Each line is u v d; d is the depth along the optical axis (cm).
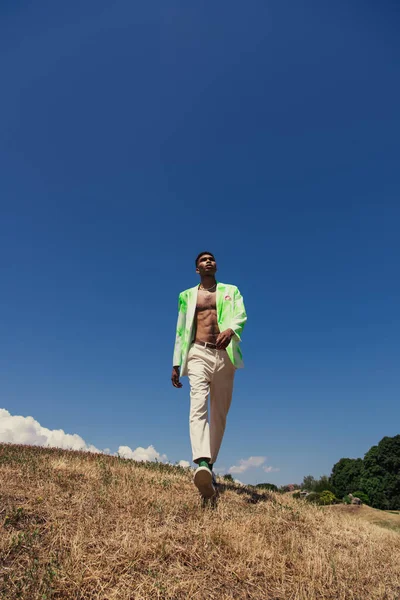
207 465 421
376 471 4322
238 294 505
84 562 264
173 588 254
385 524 1561
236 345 487
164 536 319
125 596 239
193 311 505
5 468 470
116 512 364
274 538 372
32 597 222
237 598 263
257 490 639
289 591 284
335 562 345
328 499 2105
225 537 336
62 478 454
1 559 256
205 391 465
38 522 318
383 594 310
